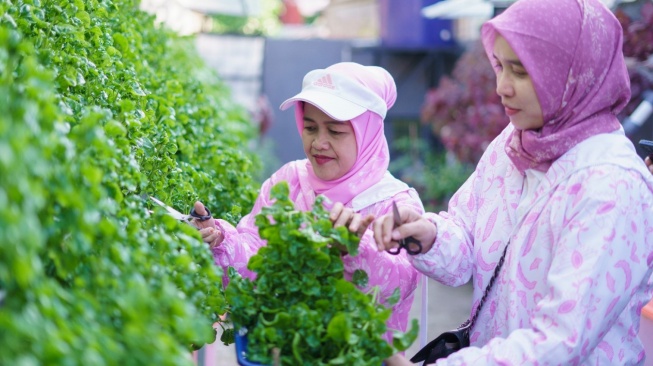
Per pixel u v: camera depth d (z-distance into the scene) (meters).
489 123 7.56
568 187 1.77
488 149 2.13
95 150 1.46
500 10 6.65
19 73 1.48
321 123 2.17
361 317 1.69
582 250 1.69
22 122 1.14
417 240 1.93
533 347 1.66
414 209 2.14
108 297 1.28
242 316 1.82
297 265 1.79
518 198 1.96
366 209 2.17
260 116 10.64
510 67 1.84
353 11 14.39
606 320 1.69
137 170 1.68
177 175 2.28
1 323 1.02
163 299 1.26
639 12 5.68
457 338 2.00
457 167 9.38
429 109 8.41
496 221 1.99
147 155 2.05
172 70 3.54
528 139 1.86
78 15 2.23
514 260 1.86
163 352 1.15
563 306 1.66
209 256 1.69
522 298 1.84
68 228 1.28
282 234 1.77
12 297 1.10
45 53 1.80
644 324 2.45
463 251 1.99
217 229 2.18
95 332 1.14
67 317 1.17
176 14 8.71
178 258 1.55
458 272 2.00
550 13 1.80
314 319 1.69
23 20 1.87
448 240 1.96
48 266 1.37
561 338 1.65
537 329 1.69
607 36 1.83
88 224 1.21
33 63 1.29
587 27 1.80
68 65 1.95
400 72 11.66
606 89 1.83
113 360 1.11
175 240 1.73
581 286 1.66
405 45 11.41
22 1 1.96
